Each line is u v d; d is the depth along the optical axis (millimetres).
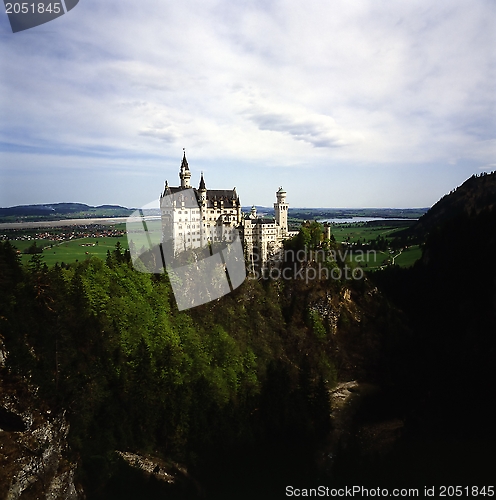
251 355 122125
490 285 138625
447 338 142500
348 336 149000
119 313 103000
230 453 89062
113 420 81812
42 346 79125
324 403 105875
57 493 67562
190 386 98562
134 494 74938
